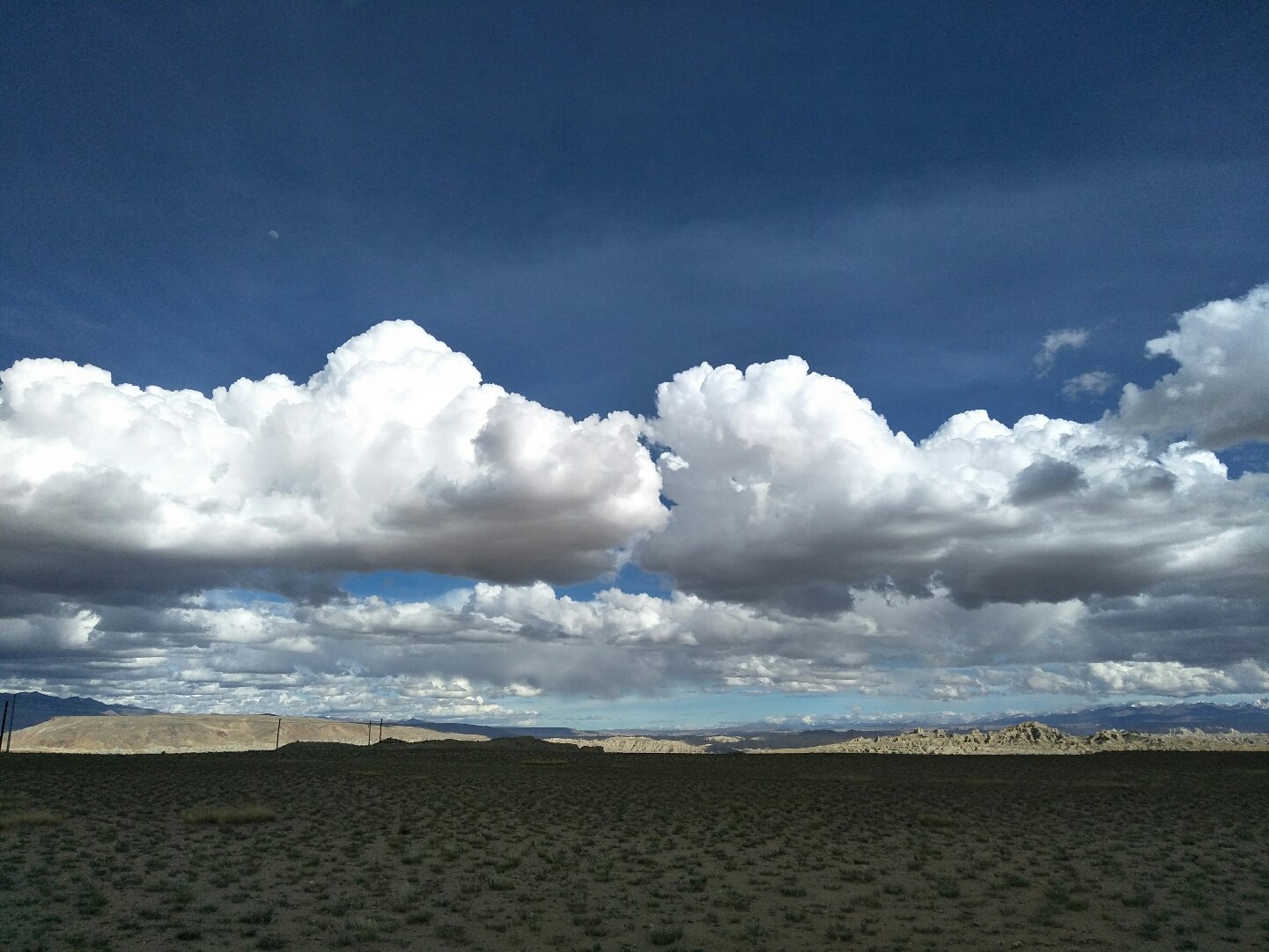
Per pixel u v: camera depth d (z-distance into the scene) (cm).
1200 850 3481
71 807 4466
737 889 2623
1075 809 5122
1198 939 2011
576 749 14988
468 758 12300
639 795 6044
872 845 3612
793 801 5628
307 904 2344
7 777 6097
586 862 3106
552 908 2328
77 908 2203
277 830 3853
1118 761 10869
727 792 6372
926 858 3225
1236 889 2619
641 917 2236
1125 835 3941
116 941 1903
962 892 2586
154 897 2364
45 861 2847
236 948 1867
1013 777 8231
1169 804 5447
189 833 3700
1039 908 2355
